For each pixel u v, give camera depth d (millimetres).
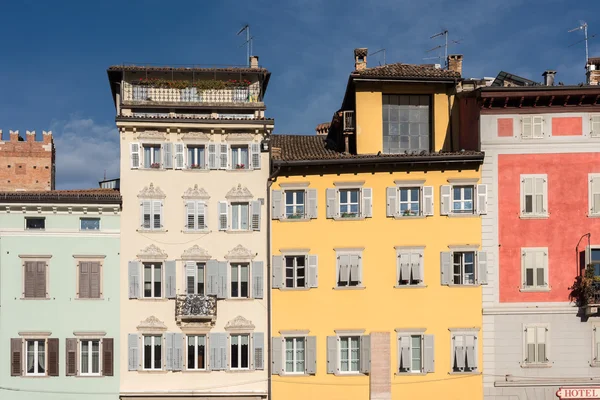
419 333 39656
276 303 40156
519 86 39719
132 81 41469
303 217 40562
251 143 41000
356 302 39969
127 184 40406
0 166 49594
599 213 39844
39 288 39594
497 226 39938
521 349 39406
